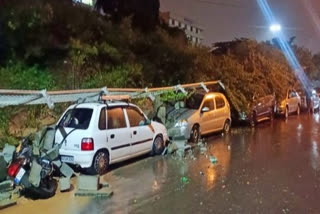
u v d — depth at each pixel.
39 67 15.16
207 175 10.23
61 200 8.17
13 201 7.86
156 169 10.89
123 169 10.88
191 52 20.38
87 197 8.37
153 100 14.81
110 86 15.90
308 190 8.89
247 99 21.47
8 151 8.91
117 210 7.54
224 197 8.33
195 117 15.29
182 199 8.20
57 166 9.53
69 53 15.62
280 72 27.95
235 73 21.59
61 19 15.95
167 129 14.34
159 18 25.75
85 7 18.67
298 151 13.70
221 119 17.30
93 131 10.06
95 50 16.03
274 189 8.95
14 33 14.36
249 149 14.04
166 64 19.69
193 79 19.95
